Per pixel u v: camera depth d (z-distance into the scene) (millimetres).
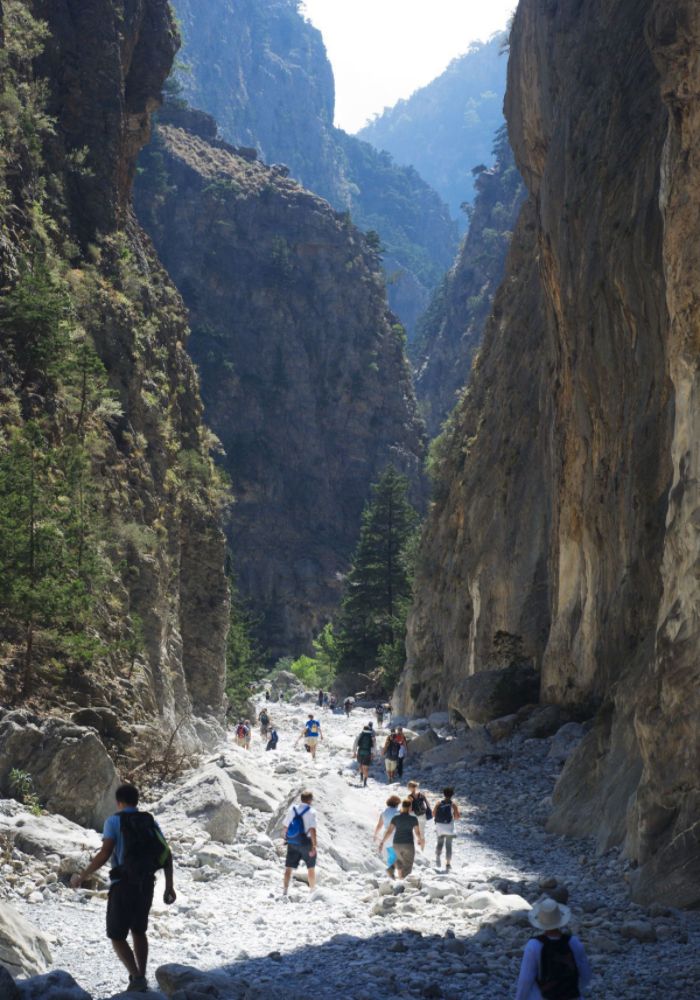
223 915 12492
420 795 17656
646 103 26781
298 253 179000
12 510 20578
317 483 169375
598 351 28422
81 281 34438
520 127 42750
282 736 47812
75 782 15898
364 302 180500
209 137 196375
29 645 19828
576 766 21562
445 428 75000
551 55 37406
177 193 176000
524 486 46188
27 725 16172
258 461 164750
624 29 29562
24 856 12891
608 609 28562
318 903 13438
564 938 6430
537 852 18922
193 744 32188
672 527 15523
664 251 16609
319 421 173000
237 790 20188
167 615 34156
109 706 22188
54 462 23781
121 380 34812
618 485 27266
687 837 13945
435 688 58812
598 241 28141
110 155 40531
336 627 107375
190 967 8742
